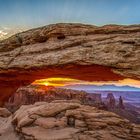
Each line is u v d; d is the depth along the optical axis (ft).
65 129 39.68
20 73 49.14
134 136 38.58
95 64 37.50
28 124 41.70
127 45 36.14
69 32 42.50
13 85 57.88
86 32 41.45
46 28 44.39
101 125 40.75
